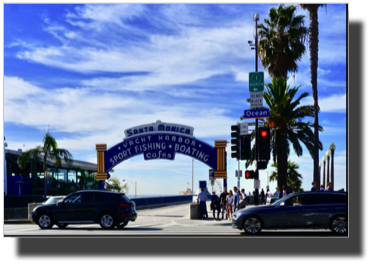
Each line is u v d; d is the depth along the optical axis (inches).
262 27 1304.1
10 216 1040.8
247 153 772.6
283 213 557.9
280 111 1199.6
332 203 554.9
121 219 685.3
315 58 1112.2
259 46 1290.6
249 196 1515.7
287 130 1198.3
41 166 1747.0
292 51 1254.9
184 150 1098.1
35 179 1692.9
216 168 1080.2
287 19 1256.8
